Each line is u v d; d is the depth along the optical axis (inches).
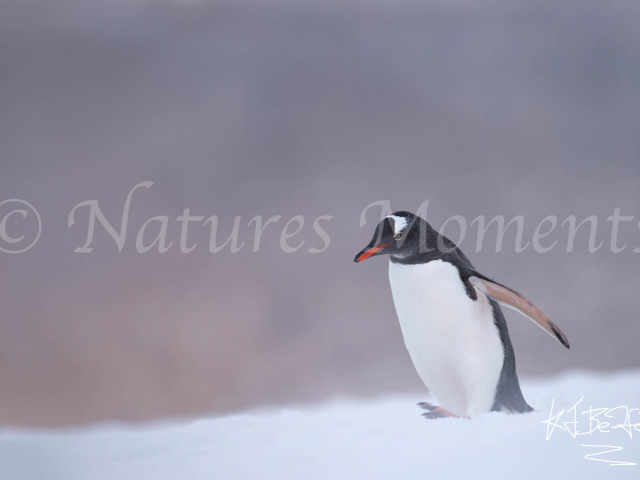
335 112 4562.0
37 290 1935.3
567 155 3720.5
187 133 4143.7
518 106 4463.6
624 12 4886.8
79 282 2007.9
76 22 5004.9
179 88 4749.0
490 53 4945.9
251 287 1882.4
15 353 1450.5
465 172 3496.6
